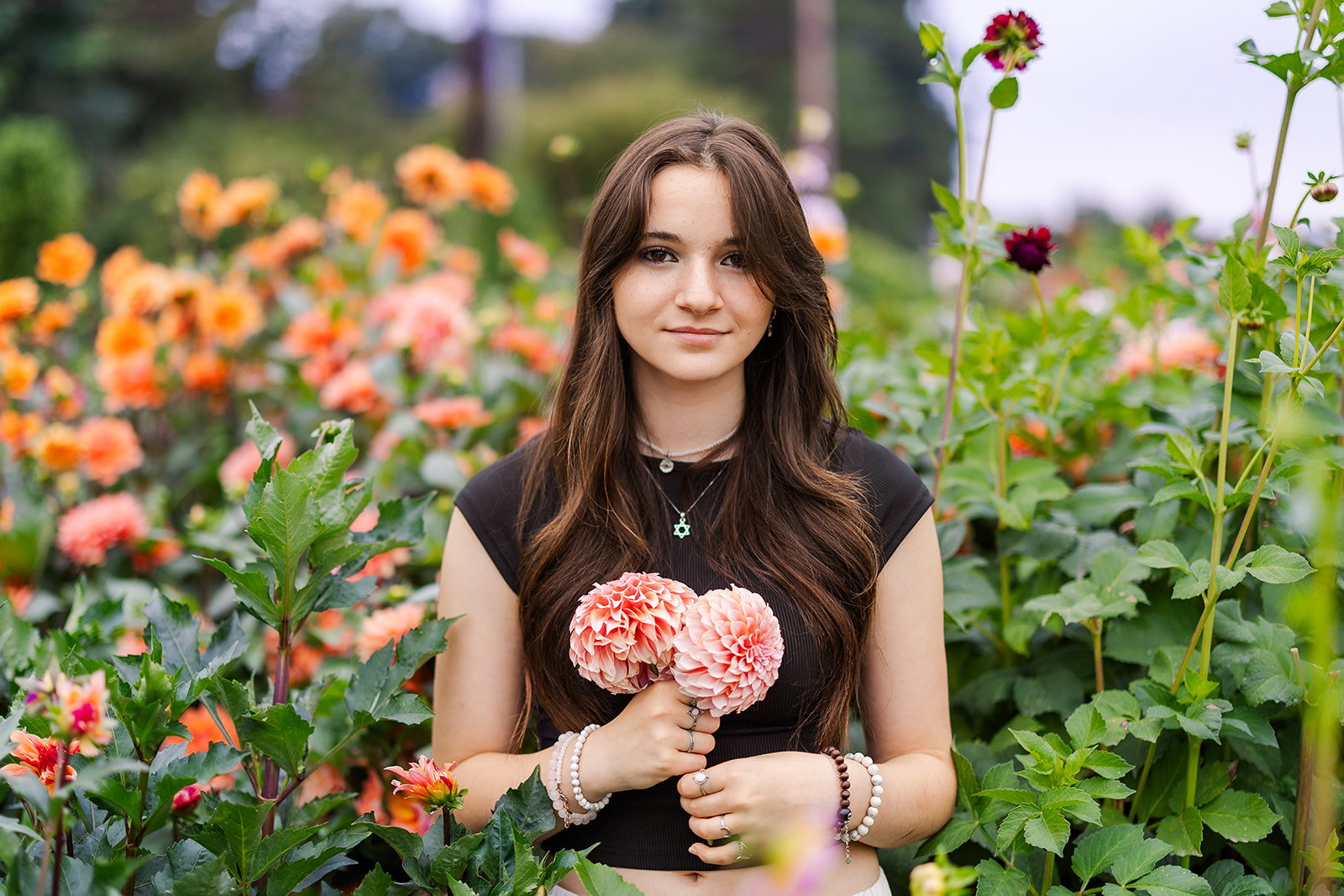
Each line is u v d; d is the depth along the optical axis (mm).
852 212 25484
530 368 2689
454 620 1283
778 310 1407
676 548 1349
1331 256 1231
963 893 1235
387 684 1259
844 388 2000
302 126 17156
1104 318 2047
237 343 2779
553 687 1330
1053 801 1185
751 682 1147
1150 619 1476
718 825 1192
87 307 3248
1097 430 2049
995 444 1819
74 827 1237
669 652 1165
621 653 1161
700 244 1278
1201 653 1307
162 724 1127
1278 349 1452
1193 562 1317
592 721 1316
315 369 2600
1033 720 1559
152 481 2627
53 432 2332
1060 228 7953
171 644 1303
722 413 1396
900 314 3734
